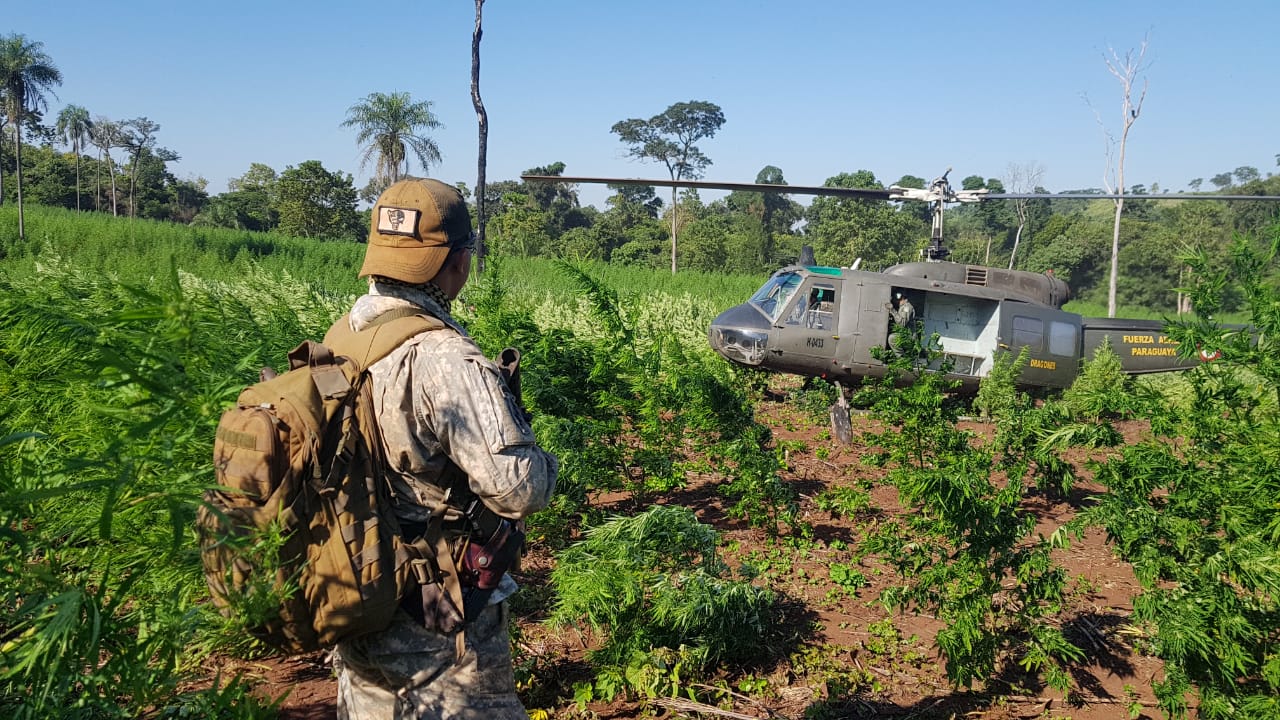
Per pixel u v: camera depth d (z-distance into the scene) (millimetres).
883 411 5652
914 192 14070
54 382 2934
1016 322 13000
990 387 11617
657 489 7008
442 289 2217
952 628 4043
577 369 6762
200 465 2045
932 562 4309
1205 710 3533
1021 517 4289
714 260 71312
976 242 74125
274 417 1854
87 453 2154
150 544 1957
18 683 1712
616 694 3984
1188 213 55125
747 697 4098
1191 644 3379
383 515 1972
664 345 11055
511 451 1979
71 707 1760
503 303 7004
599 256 59750
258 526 1799
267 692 3695
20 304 3055
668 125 83125
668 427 6930
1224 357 3477
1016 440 5410
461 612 2035
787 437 10070
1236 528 3438
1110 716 4059
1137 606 3600
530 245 50469
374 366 2018
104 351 1615
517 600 4840
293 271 33312
